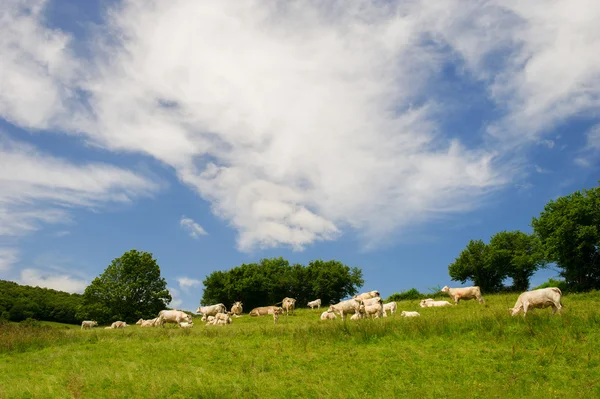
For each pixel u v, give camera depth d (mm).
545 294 19797
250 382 14211
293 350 18031
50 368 17141
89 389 14172
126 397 13266
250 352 18062
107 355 18875
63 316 72312
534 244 57188
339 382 13906
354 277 77188
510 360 14547
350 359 16172
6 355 20125
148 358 17922
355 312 27672
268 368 15859
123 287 56562
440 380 13516
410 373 14258
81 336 24109
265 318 36688
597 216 43625
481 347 16078
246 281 70000
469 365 14500
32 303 69312
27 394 13734
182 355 18094
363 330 19094
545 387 12469
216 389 13555
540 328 16734
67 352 19828
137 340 22141
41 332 25172
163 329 25984
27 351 20969
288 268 80312
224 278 73625
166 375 15164
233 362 16828
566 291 46938
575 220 44000
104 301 56812
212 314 41312
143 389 13836
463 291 34125
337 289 75938
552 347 15031
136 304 56812
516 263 57406
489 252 60562
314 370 15344
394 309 31000
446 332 18141
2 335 23578
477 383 13070
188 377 14859
